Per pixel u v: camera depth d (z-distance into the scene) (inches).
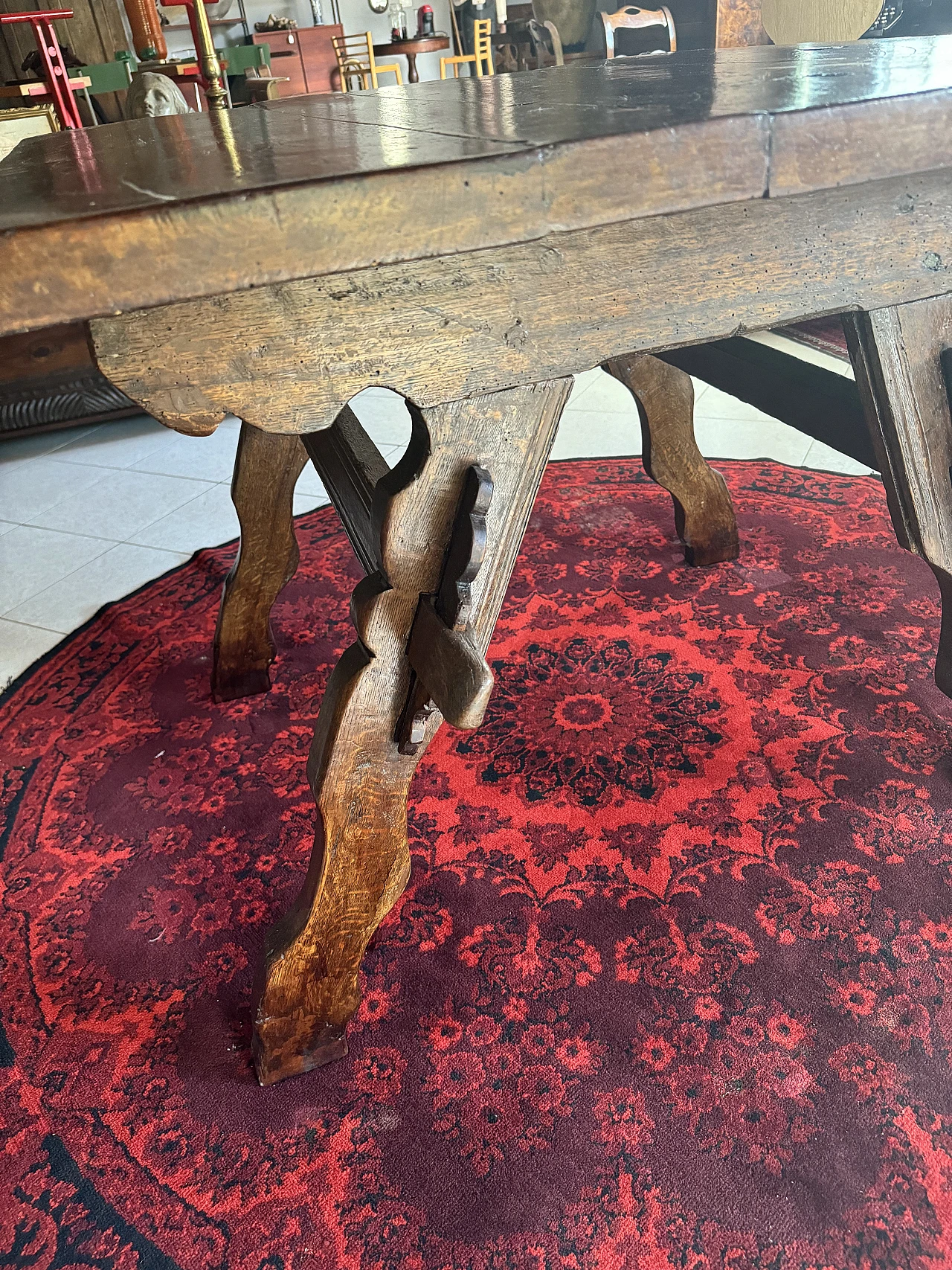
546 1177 38.9
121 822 61.1
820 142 31.6
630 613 79.8
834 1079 41.8
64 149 45.8
